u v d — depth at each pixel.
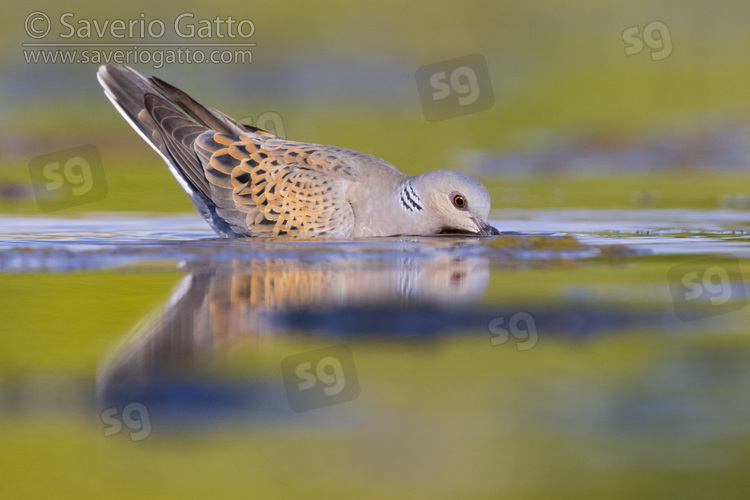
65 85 32.34
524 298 11.80
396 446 8.18
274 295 11.77
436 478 7.62
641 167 25.23
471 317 11.09
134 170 24.41
